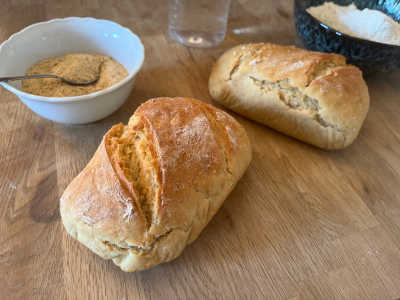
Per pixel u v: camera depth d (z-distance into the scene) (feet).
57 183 0.87
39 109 0.89
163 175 0.70
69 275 0.72
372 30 1.17
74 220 0.70
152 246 0.68
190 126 0.78
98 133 1.00
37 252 0.75
